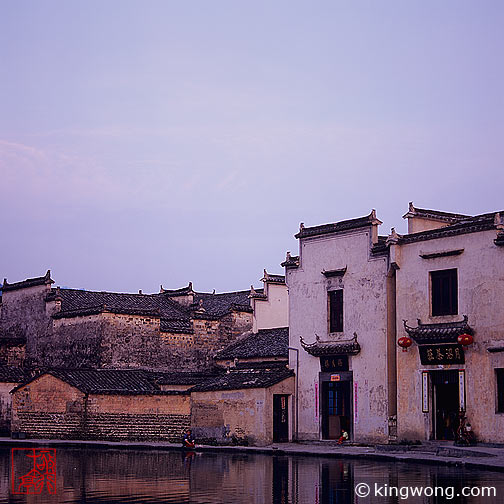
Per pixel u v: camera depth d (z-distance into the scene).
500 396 41.19
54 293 68.19
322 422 50.00
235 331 68.25
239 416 51.41
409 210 47.78
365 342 48.12
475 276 42.56
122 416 55.78
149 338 64.25
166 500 25.20
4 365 68.75
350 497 25.53
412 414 44.69
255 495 26.22
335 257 50.56
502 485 27.89
